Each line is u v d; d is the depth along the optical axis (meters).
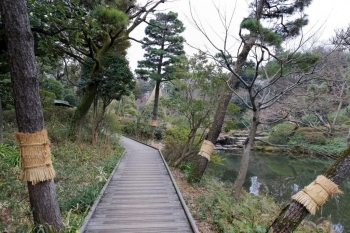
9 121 7.77
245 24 3.80
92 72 8.80
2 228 2.70
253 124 5.09
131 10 9.07
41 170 2.33
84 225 3.14
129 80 9.13
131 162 8.33
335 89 6.92
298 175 10.73
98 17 5.56
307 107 5.29
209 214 3.97
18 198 3.48
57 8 4.18
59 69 15.70
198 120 7.98
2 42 4.25
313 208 2.81
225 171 11.27
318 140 9.62
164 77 17.95
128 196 4.59
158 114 19.95
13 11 2.16
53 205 2.47
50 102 11.04
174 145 9.35
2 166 4.17
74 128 8.53
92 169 5.96
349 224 6.04
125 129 18.50
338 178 2.85
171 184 5.54
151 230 3.21
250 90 4.56
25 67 2.22
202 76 7.31
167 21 17.17
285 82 6.19
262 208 4.96
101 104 10.81
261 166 12.47
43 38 4.75
